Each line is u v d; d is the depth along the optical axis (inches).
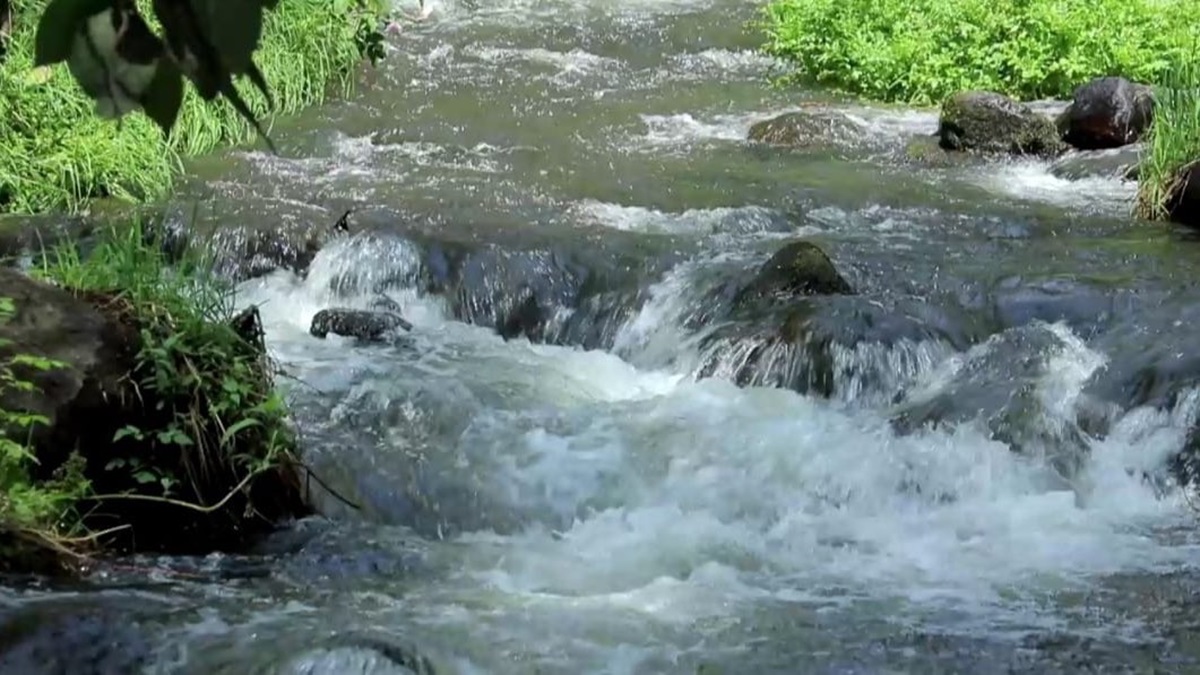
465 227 428.1
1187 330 356.2
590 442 317.1
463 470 301.4
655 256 407.5
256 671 224.7
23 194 442.0
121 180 455.2
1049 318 370.6
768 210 450.9
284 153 504.4
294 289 404.8
